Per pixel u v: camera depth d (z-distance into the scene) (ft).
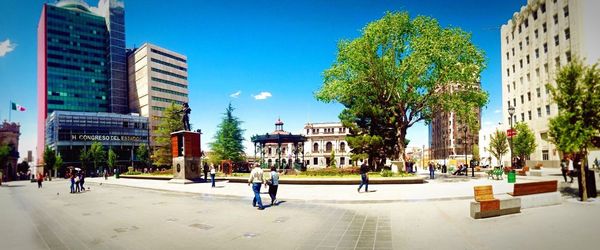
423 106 100.37
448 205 41.32
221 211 40.37
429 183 73.82
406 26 95.66
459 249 22.30
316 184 73.20
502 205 33.94
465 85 96.99
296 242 25.14
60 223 35.86
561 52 142.00
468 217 33.30
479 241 24.18
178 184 85.56
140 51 353.72
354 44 95.86
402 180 70.95
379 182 70.95
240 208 42.39
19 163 314.55
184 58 381.81
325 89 100.68
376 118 95.66
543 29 154.92
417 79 92.73
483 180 84.07
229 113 192.44
